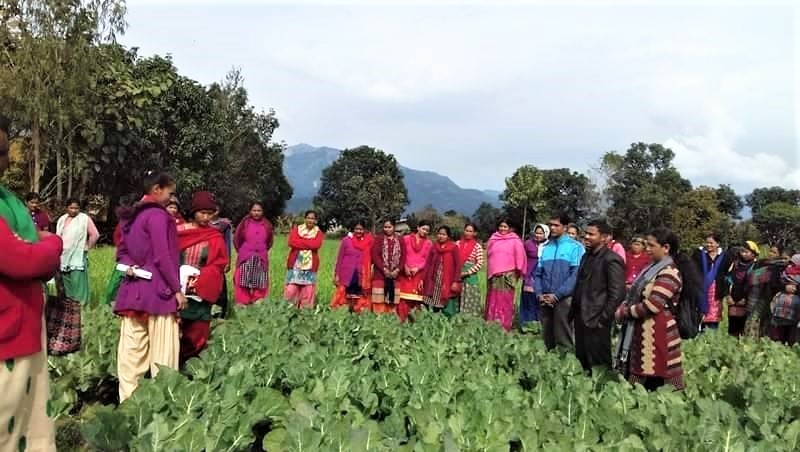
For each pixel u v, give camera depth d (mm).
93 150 28188
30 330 3414
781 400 6438
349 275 13461
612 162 77562
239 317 9680
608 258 7414
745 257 12492
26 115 22938
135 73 33281
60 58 23016
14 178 28281
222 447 4645
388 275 12625
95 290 13789
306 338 8555
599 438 5332
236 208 48812
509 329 11945
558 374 7004
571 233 11766
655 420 5590
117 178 32188
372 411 5629
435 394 5797
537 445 4832
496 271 11875
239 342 7562
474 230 12523
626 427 5281
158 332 6094
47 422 3617
